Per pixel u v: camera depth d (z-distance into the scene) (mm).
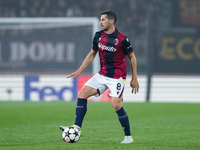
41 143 22844
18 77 76312
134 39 83125
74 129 21922
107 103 55594
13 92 75438
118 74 22547
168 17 82312
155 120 37594
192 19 81438
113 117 39812
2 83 77438
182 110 48062
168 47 81750
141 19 84125
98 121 36469
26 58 77875
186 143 23328
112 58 22484
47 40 77312
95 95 23141
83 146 20453
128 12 84688
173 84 80125
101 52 22797
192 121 36688
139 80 77188
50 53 77438
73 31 76125
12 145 21875
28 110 46000
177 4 82062
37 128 31109
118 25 84750
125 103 57562
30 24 77188
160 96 74688
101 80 22828
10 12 86812
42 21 64438
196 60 81188
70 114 42156
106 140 24578
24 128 31141
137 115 42406
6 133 28188
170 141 24188
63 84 76188
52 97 63000
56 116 40375
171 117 40500
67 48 76812
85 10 85625
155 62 81875
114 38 22391
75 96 62188
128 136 22812
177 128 31328
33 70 78000
